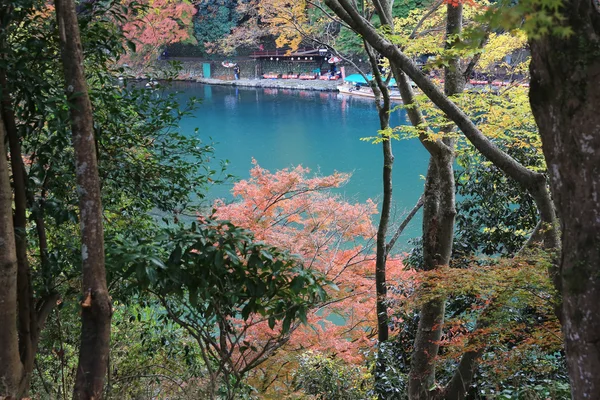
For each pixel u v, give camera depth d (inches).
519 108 245.0
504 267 191.8
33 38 145.8
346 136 1097.4
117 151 183.8
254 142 1074.7
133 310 244.5
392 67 236.7
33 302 146.3
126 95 187.9
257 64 1622.8
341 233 421.4
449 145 250.2
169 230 135.3
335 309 384.2
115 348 220.2
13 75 133.0
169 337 215.2
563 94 78.1
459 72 244.4
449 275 202.4
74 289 167.6
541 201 145.6
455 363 279.0
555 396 182.4
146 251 128.0
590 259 80.2
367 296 382.9
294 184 408.8
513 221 309.9
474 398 240.7
